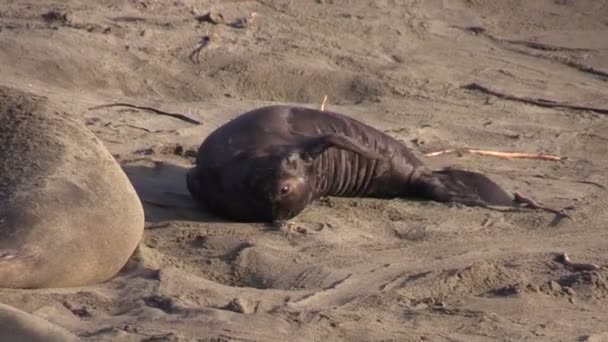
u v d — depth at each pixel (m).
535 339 25.81
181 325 24.97
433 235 33.75
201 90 50.72
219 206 34.16
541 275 30.25
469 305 27.78
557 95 54.50
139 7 58.44
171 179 37.75
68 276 26.88
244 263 30.30
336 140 34.97
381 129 46.94
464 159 43.66
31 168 27.97
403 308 27.41
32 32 52.34
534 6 66.50
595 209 37.44
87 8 57.41
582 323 27.14
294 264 30.42
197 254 31.09
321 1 62.38
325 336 25.06
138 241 29.44
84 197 27.69
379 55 56.88
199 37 54.94
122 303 26.47
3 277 25.53
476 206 36.94
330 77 52.62
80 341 22.27
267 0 61.31
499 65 57.97
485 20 64.12
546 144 47.09
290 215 34.06
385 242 33.03
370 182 37.00
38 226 26.41
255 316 25.77
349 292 28.50
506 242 33.34
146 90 50.38
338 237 33.03
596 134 48.88
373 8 62.88
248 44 55.22
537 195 39.03
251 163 33.78
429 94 52.81
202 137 44.25
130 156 40.09
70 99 47.56
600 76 58.19
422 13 63.47
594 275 29.92
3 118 29.64
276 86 51.78
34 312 25.03
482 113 51.06
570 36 63.22
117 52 52.16
